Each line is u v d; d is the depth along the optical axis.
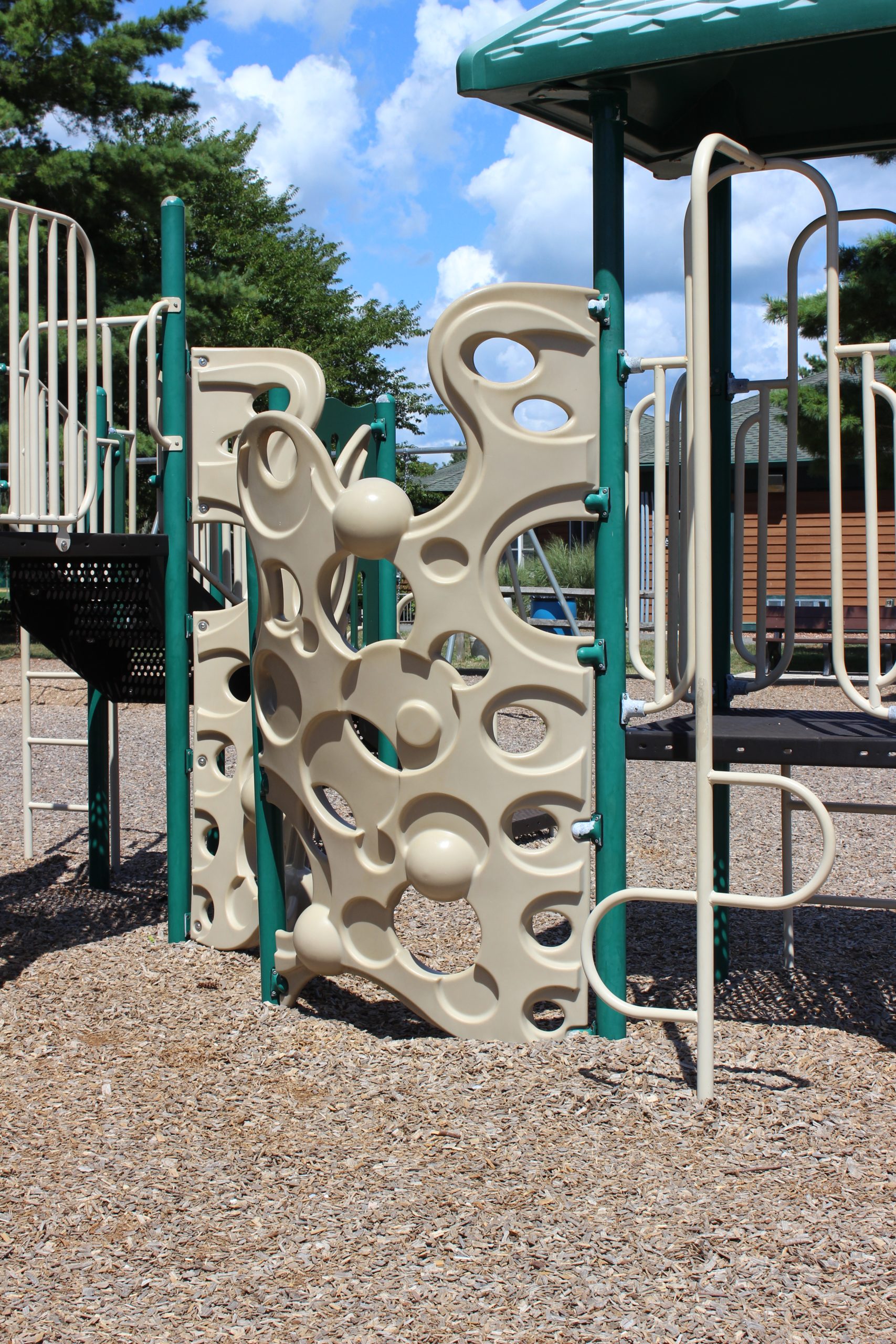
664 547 3.65
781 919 5.34
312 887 4.15
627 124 4.10
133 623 5.26
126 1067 3.56
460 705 3.61
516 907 3.64
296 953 3.96
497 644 3.55
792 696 12.79
